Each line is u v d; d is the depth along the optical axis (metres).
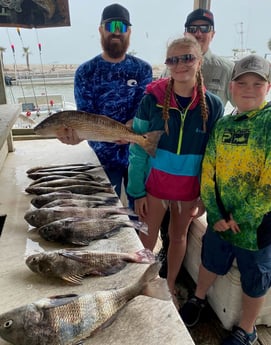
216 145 1.55
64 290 1.08
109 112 2.27
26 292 1.07
